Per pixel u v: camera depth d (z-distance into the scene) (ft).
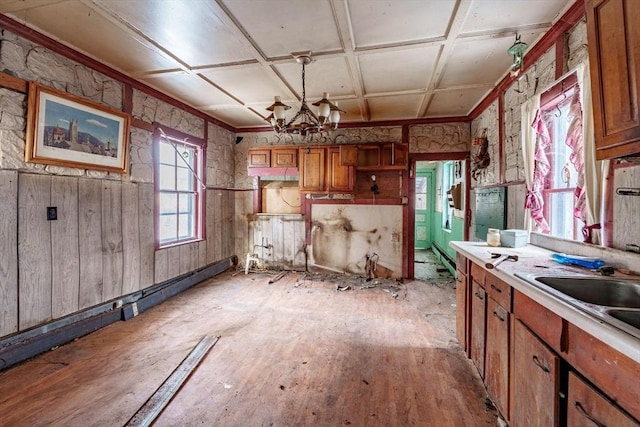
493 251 7.41
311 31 7.73
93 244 9.47
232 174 17.88
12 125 7.41
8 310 7.39
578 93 6.47
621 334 2.79
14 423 5.53
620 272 5.09
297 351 8.31
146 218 11.51
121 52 8.84
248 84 11.30
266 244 17.58
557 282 4.83
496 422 5.70
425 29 7.62
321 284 14.71
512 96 10.13
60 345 8.41
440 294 13.35
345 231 16.46
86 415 5.76
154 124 11.87
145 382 6.81
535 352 4.30
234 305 11.82
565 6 6.64
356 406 6.13
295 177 17.69
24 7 6.73
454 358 7.97
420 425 5.64
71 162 8.66
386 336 9.23
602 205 5.87
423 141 15.60
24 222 7.68
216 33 7.82
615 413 2.87
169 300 12.32
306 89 11.70
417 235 26.43
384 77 10.57
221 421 5.69
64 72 8.58
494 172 11.73
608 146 4.58
